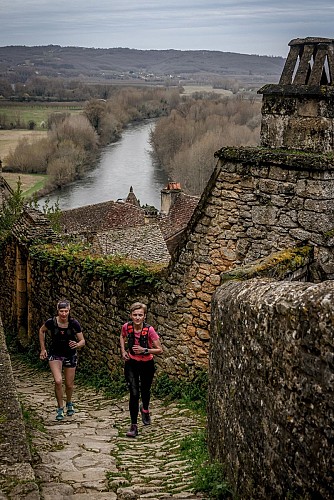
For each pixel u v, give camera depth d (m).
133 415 7.91
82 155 74.81
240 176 8.73
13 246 15.48
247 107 101.06
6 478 5.04
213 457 5.96
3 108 124.00
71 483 5.61
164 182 70.56
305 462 3.68
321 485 3.49
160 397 9.59
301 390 3.77
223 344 5.82
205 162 61.88
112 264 11.00
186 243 9.38
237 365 5.15
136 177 72.81
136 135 107.94
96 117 95.81
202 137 70.06
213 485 5.09
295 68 8.93
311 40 8.77
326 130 8.48
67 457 6.61
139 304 8.06
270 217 8.55
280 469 3.99
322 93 8.34
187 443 6.87
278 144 8.86
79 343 8.93
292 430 3.85
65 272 12.41
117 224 36.47
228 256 8.98
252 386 4.65
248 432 4.68
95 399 10.29
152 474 5.95
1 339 8.84
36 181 70.31
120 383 10.64
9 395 6.68
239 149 8.73
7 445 5.64
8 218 18.73
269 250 8.60
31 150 76.44
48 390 11.12
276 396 4.13
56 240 14.41
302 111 8.59
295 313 3.90
